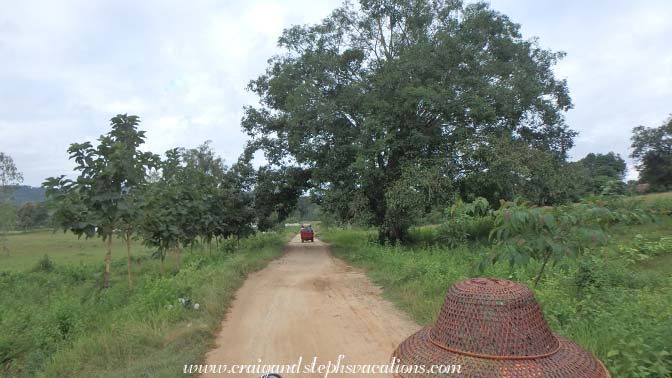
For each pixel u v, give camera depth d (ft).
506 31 76.18
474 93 62.80
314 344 23.31
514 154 62.34
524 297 7.25
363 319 28.12
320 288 40.11
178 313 27.40
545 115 73.61
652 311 19.72
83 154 34.88
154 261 71.05
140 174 36.91
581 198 22.04
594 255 33.94
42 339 24.29
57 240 163.12
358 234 114.62
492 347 6.81
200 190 63.05
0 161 114.21
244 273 49.01
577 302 23.11
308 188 90.99
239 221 85.30
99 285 45.80
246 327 27.02
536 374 6.51
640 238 42.45
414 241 78.02
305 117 70.85
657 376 14.38
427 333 8.00
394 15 74.18
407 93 61.82
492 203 71.10
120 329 23.88
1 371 21.74
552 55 79.71
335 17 78.28
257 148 88.84
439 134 71.67
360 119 72.49
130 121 38.22
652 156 104.88
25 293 46.06
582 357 7.23
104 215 35.68
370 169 66.69
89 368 20.16
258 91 87.97
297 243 116.78
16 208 120.47
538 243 17.74
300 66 78.43
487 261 18.72
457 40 64.34
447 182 63.10
